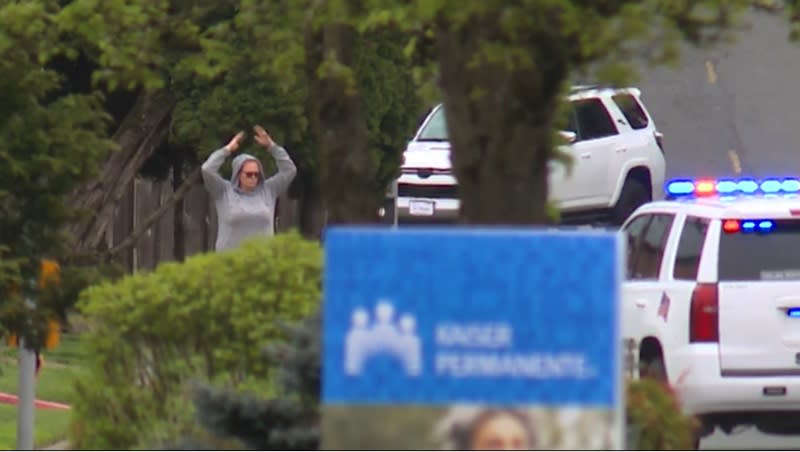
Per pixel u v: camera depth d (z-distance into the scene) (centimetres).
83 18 3469
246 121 7212
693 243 5100
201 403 2959
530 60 2802
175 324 3456
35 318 4297
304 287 3431
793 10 3084
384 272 2081
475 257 2086
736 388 4944
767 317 4978
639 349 5216
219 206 5731
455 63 3019
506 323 2080
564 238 2089
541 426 2069
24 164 4216
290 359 2873
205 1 3819
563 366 2075
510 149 2975
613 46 2795
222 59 3628
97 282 4334
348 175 3500
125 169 7556
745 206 5053
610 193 9112
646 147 9281
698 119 12706
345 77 3284
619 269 2089
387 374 2070
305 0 3297
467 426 2069
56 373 6206
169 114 7600
